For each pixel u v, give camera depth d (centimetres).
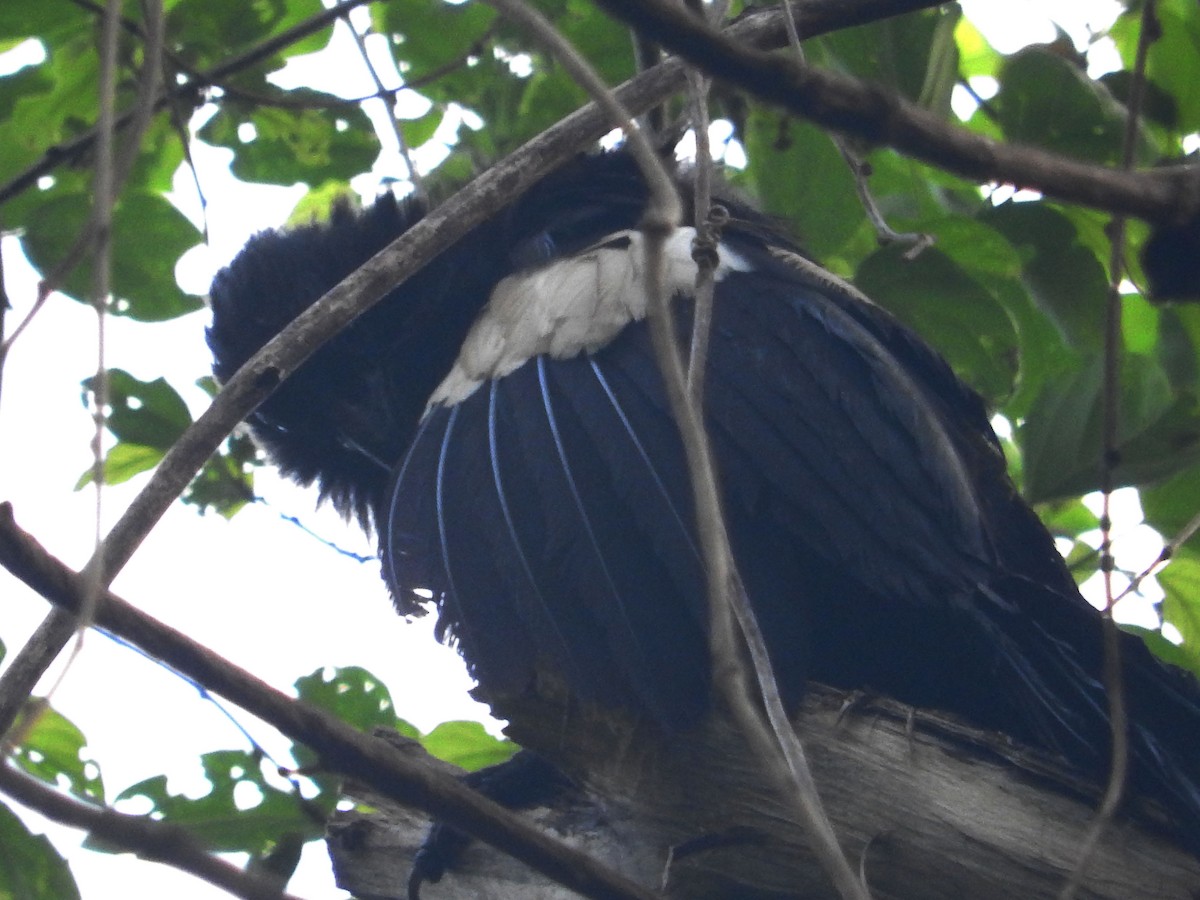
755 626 430
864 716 569
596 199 790
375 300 521
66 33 845
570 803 682
